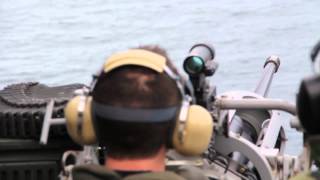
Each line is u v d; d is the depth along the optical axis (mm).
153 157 2344
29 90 4367
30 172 3967
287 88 11391
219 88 11797
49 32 16750
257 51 14500
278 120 4902
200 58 3625
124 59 2377
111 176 2322
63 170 3602
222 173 4031
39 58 14266
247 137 4863
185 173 2771
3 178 3977
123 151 2326
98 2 20328
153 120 2311
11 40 15852
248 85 11992
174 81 2398
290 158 4391
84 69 13453
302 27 16422
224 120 4008
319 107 1997
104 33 16641
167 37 15953
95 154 3682
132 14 18656
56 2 20344
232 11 18594
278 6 18844
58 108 3760
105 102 2322
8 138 3947
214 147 4203
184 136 2436
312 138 2033
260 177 4320
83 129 2537
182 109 2416
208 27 16891
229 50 14695
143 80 2332
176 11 18922
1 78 12812
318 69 2041
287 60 13508
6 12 19047
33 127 3898
